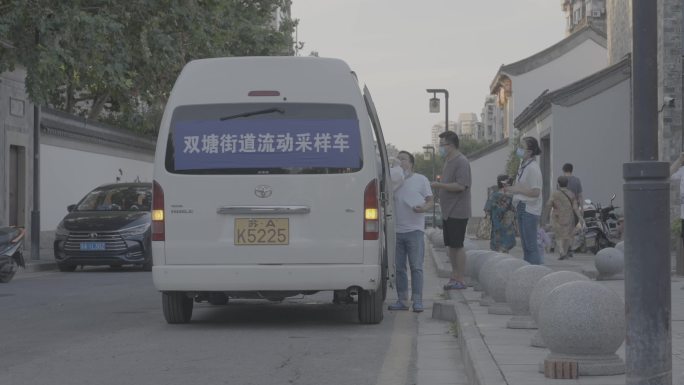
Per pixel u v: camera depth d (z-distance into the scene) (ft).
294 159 35.86
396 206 42.45
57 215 104.99
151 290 54.80
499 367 23.48
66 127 106.01
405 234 42.55
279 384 25.41
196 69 36.70
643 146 16.20
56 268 76.43
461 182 45.60
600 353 22.54
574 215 77.97
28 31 68.18
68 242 70.64
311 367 28.07
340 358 29.71
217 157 35.94
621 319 22.56
